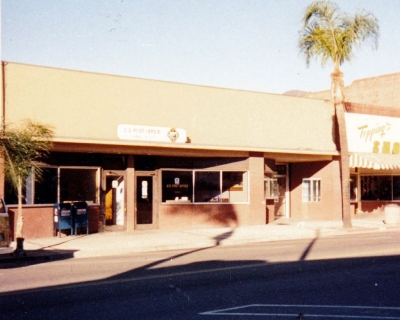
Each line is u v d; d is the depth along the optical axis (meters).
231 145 24.56
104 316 8.48
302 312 8.68
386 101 40.31
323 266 13.53
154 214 23.95
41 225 20.62
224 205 25.25
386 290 10.44
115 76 21.97
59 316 8.48
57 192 21.16
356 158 29.22
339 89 24.94
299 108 27.62
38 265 14.75
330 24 24.06
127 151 22.28
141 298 9.84
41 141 16.89
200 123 24.16
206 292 10.38
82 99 21.16
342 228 24.59
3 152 15.77
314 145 28.05
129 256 16.58
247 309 8.91
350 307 9.01
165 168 24.17
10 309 9.02
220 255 16.20
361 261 14.38
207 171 25.14
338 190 28.92
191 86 24.00
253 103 25.91
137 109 22.44
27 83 20.00
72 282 11.64
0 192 19.27
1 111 19.36
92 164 22.16
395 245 18.28
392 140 32.00
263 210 26.02
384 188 33.91
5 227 13.88
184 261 14.95
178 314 8.59
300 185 30.34
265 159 27.06
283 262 14.37
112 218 23.03
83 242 19.23
